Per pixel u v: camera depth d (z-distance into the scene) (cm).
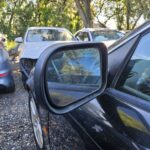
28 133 482
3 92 739
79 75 226
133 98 198
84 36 1040
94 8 2516
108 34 1017
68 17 2248
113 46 244
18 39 1007
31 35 953
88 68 226
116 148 175
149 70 209
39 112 330
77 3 1839
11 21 2077
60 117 260
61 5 2250
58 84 208
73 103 206
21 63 760
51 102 195
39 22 2188
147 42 217
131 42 229
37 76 189
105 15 2531
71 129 232
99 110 207
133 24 2244
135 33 229
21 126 514
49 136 300
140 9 1859
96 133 195
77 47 211
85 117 215
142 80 205
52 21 2189
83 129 211
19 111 599
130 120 181
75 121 227
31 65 713
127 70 218
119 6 2455
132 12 2097
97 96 219
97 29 1054
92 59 223
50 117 292
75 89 215
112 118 192
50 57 196
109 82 223
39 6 2206
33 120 389
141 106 187
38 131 364
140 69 212
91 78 223
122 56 227
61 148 257
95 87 220
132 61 220
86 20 1831
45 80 191
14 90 750
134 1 1892
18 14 2064
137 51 221
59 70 216
